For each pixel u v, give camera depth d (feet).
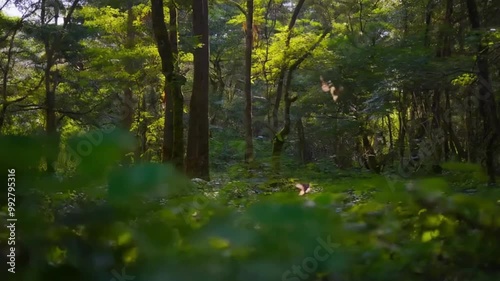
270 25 94.53
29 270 3.33
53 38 67.31
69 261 3.38
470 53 46.16
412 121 71.26
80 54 71.51
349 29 77.05
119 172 3.39
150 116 75.66
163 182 3.54
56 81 69.46
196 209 4.12
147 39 69.77
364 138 79.97
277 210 3.73
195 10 51.98
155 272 3.46
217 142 81.25
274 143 68.44
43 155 3.18
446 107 63.67
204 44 51.13
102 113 63.67
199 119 49.24
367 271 4.32
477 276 5.21
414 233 5.33
